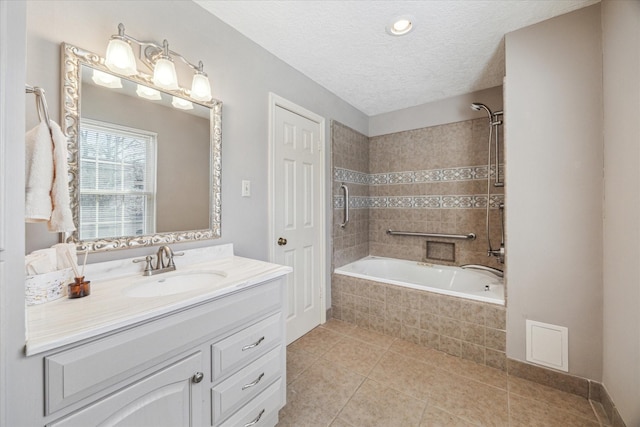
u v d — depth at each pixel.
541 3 1.45
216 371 0.98
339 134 2.71
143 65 1.24
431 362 1.88
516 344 1.71
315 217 2.41
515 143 1.68
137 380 0.77
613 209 1.33
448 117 2.76
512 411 1.42
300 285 2.23
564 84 1.54
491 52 1.91
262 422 1.18
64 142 0.85
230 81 1.63
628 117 1.18
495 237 2.54
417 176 2.96
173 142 1.35
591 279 1.49
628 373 1.19
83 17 1.05
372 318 2.37
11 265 0.59
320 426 1.32
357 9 1.48
